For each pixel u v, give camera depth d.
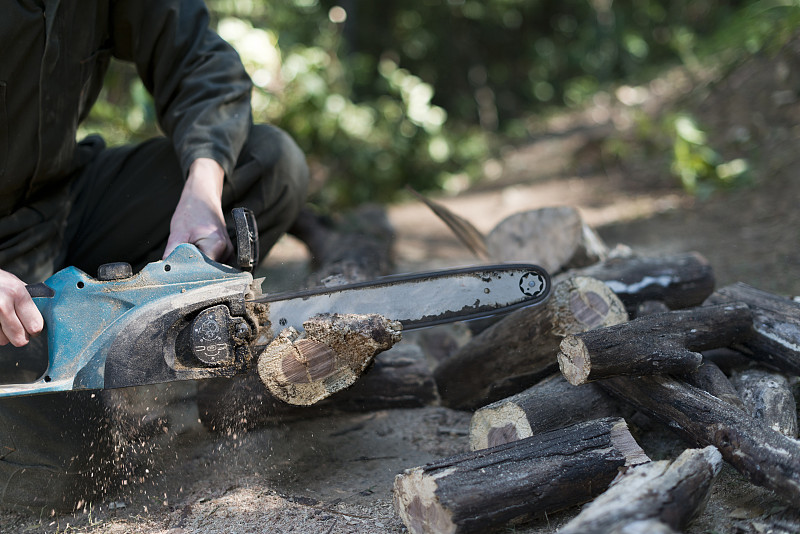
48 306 1.51
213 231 1.82
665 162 5.20
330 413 2.14
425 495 1.37
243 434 1.90
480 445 1.73
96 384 1.47
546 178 6.20
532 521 1.46
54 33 1.83
